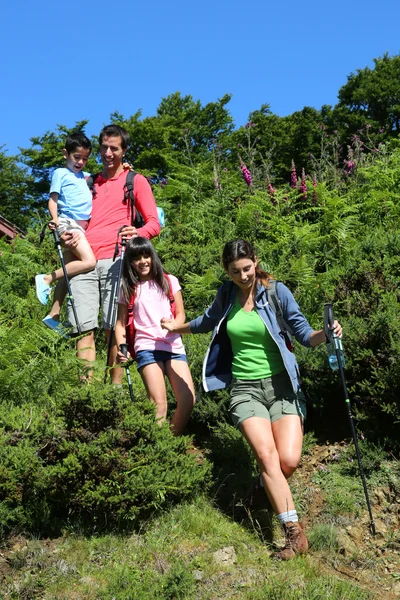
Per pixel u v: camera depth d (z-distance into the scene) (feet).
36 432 15.52
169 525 14.96
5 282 28.12
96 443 14.84
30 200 105.81
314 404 18.54
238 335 15.26
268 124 95.14
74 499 14.66
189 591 13.09
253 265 15.16
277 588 13.00
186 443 16.20
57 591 13.25
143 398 16.24
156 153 90.63
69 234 19.30
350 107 109.81
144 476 14.83
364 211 29.37
